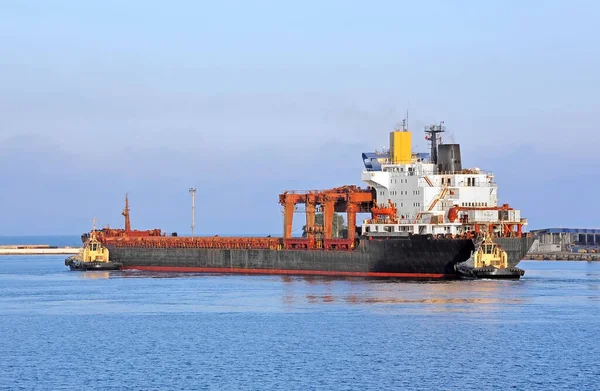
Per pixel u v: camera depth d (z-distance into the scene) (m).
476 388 147.62
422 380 152.50
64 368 162.88
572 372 157.38
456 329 195.62
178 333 195.25
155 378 154.50
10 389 148.50
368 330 195.25
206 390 146.75
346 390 146.38
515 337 186.25
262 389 146.88
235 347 179.00
